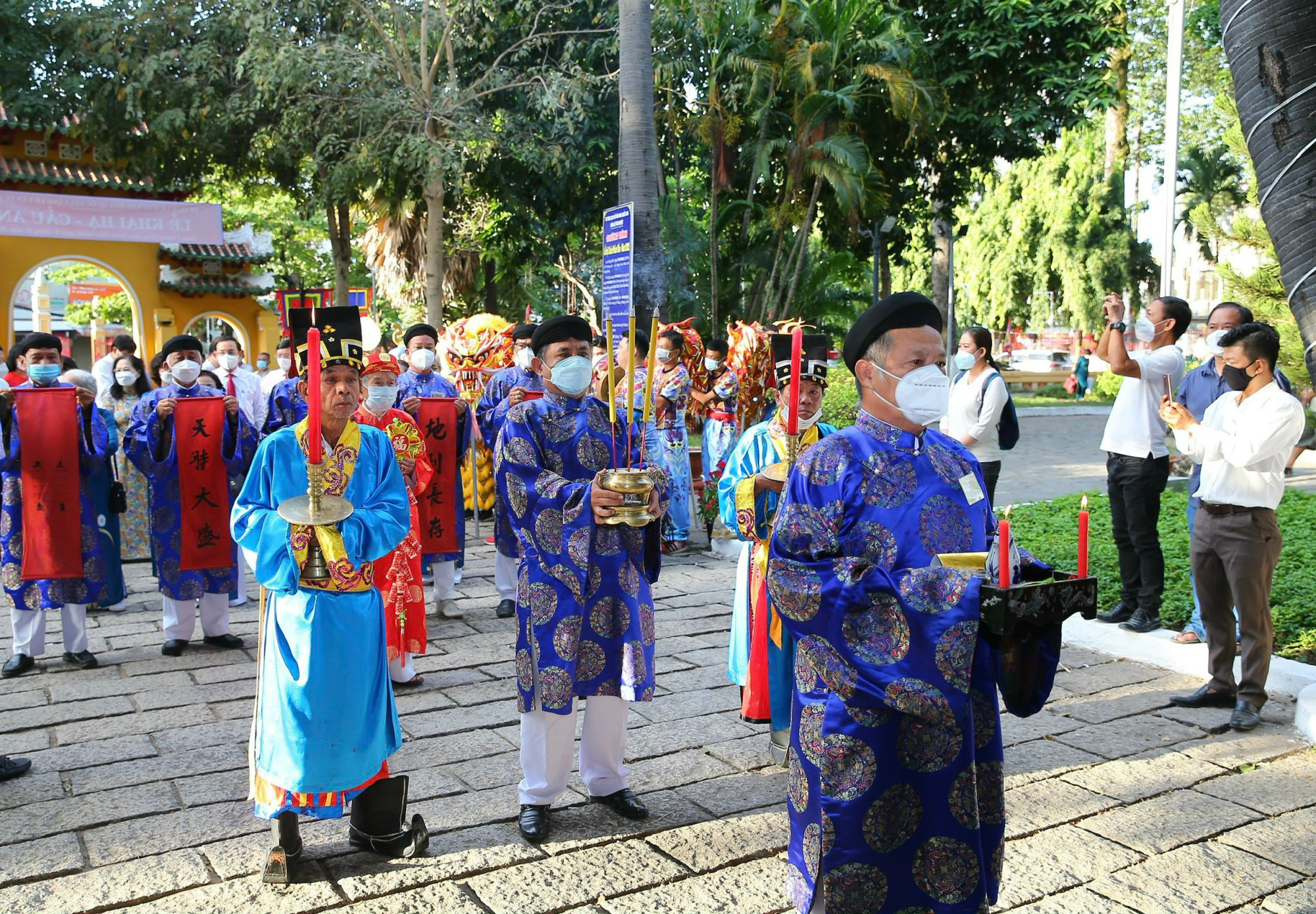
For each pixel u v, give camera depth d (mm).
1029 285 33562
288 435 3566
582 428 3996
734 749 4742
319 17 16359
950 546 2576
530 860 3689
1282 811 4102
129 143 16656
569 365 3920
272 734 3451
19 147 18000
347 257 19281
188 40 15828
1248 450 4781
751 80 15109
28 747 4785
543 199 19188
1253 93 4566
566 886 3504
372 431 3740
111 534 6438
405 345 7680
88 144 18000
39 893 3432
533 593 3852
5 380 7266
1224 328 5488
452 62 15453
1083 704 5348
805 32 15148
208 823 3984
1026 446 18250
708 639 6621
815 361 4473
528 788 3883
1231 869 3646
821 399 4531
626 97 12023
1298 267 4535
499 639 6656
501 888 3488
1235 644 5207
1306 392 11641
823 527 2578
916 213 21312
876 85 16047
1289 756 4672
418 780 4402
